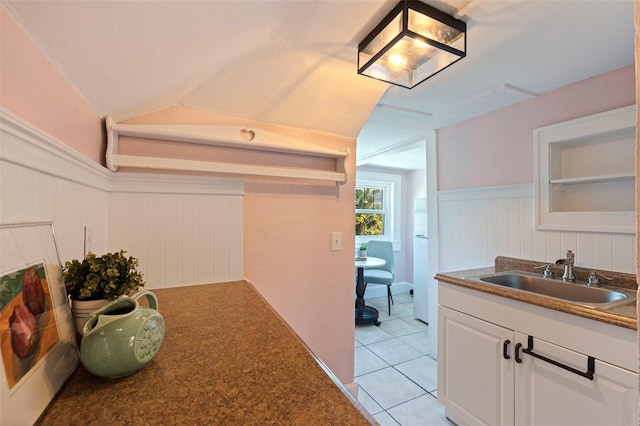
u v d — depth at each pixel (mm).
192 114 1472
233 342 793
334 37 1208
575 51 1398
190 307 1100
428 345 2795
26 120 614
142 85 1052
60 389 563
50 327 580
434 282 2621
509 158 2086
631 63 1511
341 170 1804
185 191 1435
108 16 618
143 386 582
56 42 657
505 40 1304
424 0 1043
